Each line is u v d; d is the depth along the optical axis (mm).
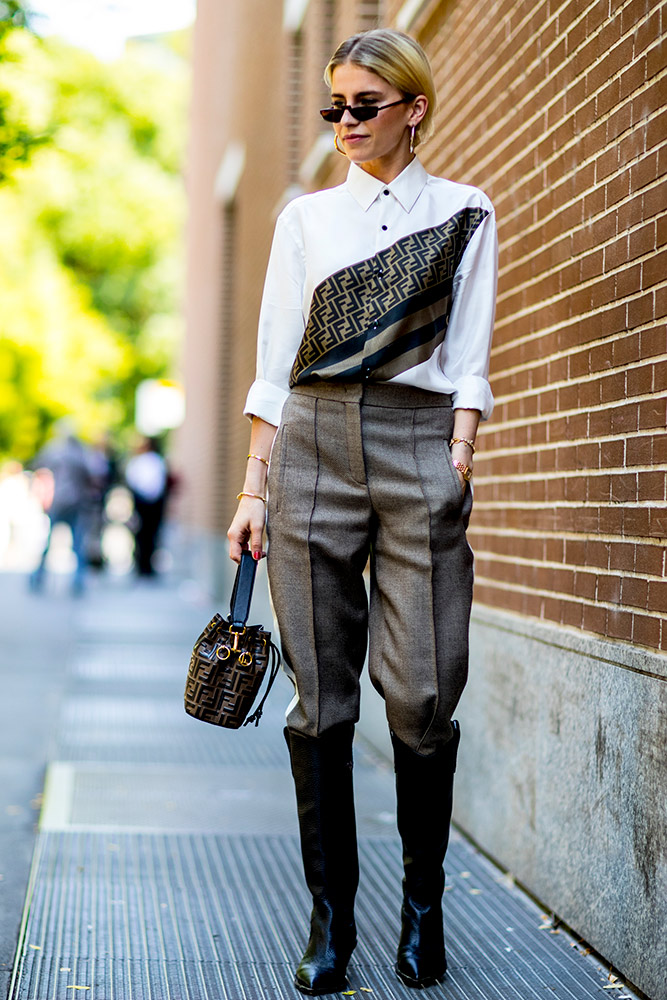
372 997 3361
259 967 3566
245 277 14375
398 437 3230
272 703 8305
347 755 3383
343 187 3273
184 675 9414
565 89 4176
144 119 36906
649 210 3463
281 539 3293
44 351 28453
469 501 3285
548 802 4082
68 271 35250
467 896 4246
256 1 13719
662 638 3312
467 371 3279
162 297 38281
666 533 3301
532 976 3551
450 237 3205
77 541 16375
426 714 3250
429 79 3201
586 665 3793
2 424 28844
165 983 3436
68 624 12781
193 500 21312
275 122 11570
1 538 27375
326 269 3211
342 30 8609
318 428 3254
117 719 7539
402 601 3238
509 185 4762
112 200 36219
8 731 7039
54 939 3748
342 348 3201
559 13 4250
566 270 4121
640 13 3551
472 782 4930
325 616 3299
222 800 5578
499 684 4629
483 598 5000
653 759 3305
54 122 6180
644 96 3514
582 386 3959
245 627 3320
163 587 19250
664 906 3227
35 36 5422
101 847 4734
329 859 3373
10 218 26953
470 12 5406
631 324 3574
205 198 21203
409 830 3418
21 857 4574
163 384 25750
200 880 4363
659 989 3244
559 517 4137
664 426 3338
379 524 3289
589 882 3729
